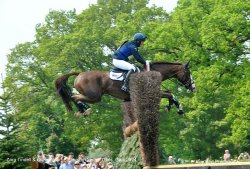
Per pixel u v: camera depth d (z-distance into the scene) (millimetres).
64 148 50906
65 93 20797
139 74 17344
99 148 52844
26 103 53031
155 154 16891
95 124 50250
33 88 54406
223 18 35969
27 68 54344
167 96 19469
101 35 50500
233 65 36750
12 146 20250
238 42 36469
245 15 36719
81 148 51000
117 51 19656
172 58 39938
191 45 38531
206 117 51188
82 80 20125
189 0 42000
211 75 36344
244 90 35188
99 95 19953
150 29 44219
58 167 23781
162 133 48719
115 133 50000
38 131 53188
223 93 42969
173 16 40125
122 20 50031
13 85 53031
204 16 37062
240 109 35531
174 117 48094
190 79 20125
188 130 50656
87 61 51500
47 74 53188
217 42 36500
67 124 50375
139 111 17141
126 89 19281
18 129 20609
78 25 54312
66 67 51406
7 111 20484
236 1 36469
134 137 18750
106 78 19859
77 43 50375
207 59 38188
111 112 49281
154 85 17281
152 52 46312
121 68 19531
